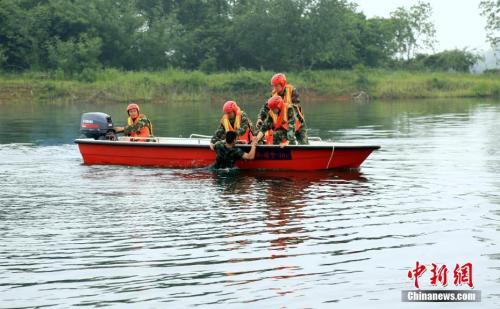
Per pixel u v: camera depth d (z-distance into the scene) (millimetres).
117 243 9672
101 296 7719
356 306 7410
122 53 63781
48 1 63906
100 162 17219
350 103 51594
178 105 47219
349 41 70938
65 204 12266
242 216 11156
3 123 29984
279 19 66625
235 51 69188
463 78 66125
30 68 58438
